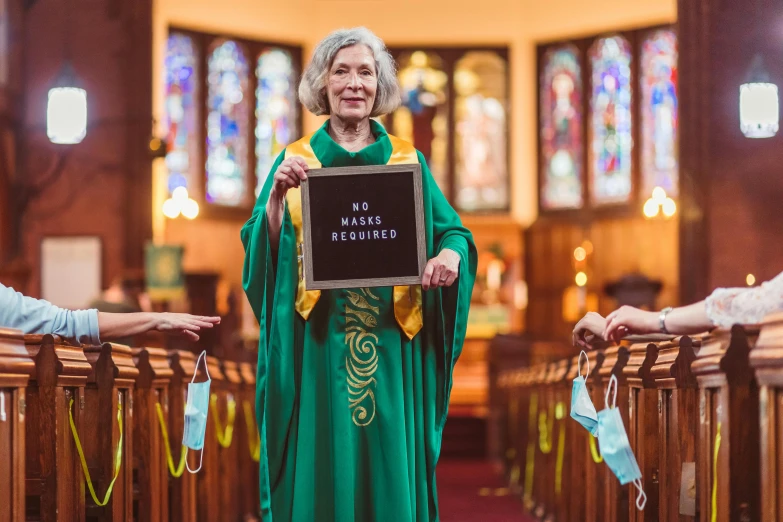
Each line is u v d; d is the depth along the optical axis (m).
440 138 21.34
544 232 20.56
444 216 4.05
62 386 4.23
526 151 21.17
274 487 3.91
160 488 5.32
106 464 4.59
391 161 4.02
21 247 15.27
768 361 3.00
